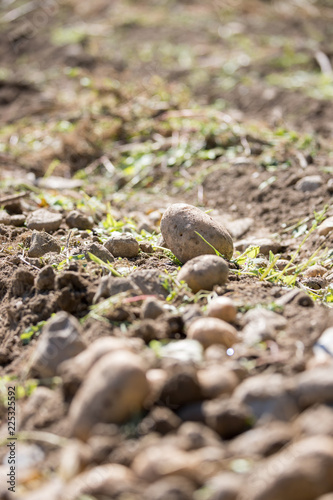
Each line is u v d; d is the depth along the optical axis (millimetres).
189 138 5902
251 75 8484
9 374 2238
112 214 4434
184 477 1489
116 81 7145
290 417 1675
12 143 6426
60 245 3254
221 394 1774
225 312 2244
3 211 4051
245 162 5207
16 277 2676
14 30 10859
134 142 6137
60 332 2094
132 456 1593
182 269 2604
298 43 9625
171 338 2178
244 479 1479
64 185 5324
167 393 1734
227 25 10789
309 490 1417
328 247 3605
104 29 10758
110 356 1764
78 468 1610
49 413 1864
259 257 3428
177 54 9477
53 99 7836
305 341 2115
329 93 7363
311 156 4969
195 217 2928
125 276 2703
